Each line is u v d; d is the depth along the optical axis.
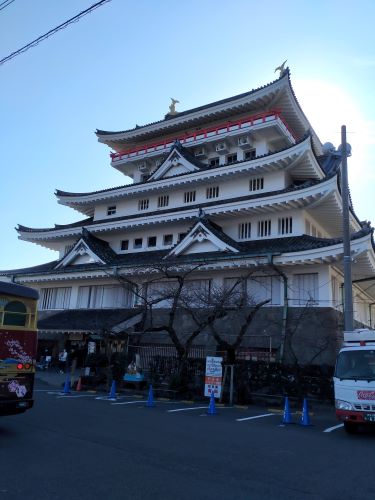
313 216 26.27
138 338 23.03
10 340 9.80
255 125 28.38
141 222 29.75
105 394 19.59
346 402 11.50
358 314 28.28
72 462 7.28
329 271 21.81
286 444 9.72
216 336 19.36
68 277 29.92
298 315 21.39
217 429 11.38
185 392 19.27
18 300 10.12
